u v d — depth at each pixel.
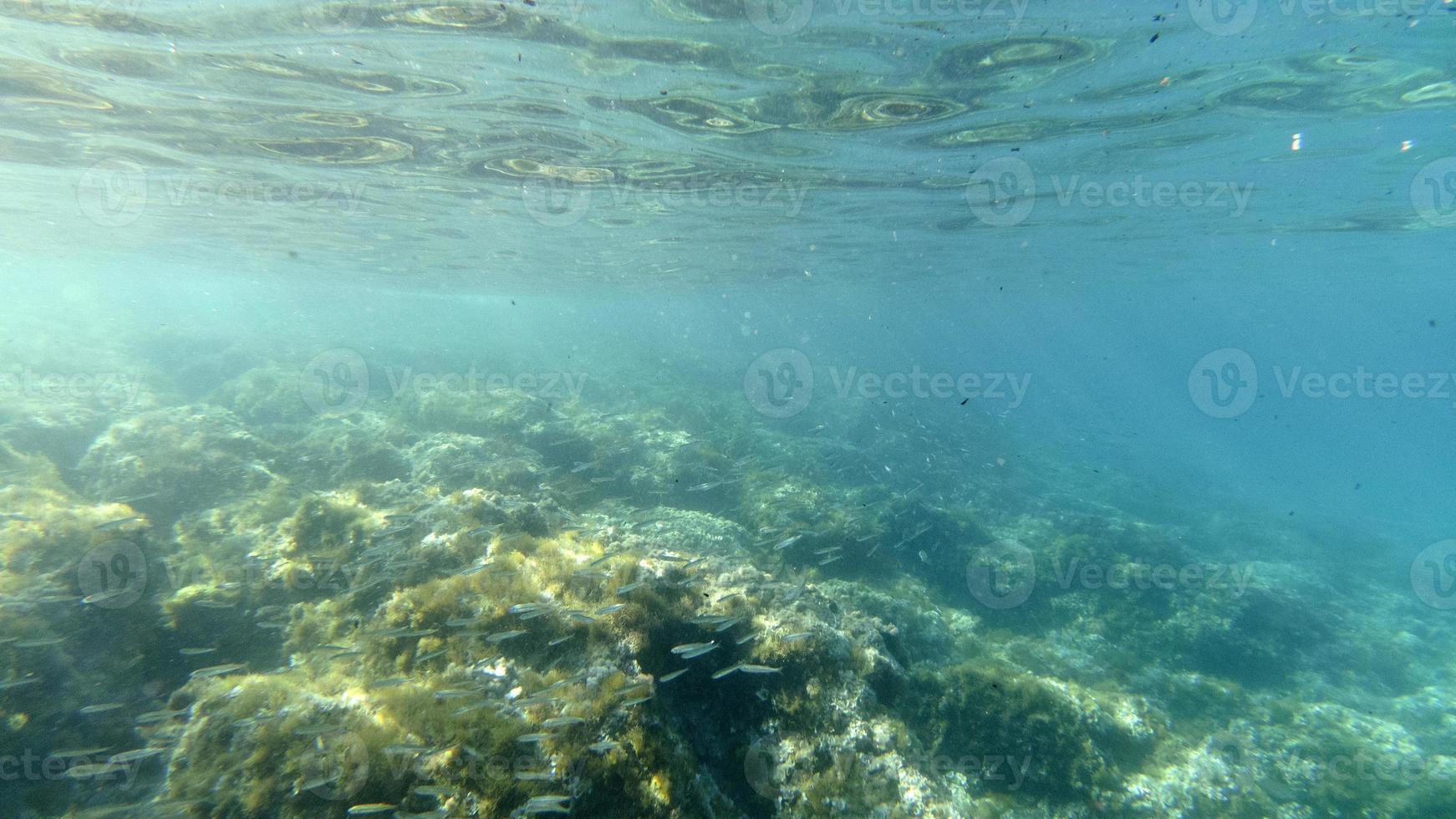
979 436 36.88
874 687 6.61
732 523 13.53
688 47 8.95
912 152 13.58
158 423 12.16
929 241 24.97
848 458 22.38
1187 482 37.47
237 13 7.96
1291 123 11.89
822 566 12.66
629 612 5.98
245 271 42.31
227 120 11.67
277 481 10.42
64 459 13.36
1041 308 69.62
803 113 11.34
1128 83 10.23
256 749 4.49
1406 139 12.59
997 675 8.23
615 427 18.48
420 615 5.80
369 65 9.39
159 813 4.48
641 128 12.03
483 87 10.16
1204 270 34.69
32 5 7.82
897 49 9.11
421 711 4.61
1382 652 13.82
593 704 4.77
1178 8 8.09
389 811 4.11
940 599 13.88
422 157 13.80
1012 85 10.29
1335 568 21.88
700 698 6.05
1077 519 19.09
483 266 33.03
